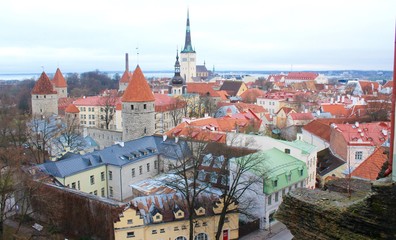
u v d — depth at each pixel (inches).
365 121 3614.7
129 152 2682.1
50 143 3442.4
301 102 6043.3
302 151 2375.7
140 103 3272.6
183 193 1808.6
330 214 612.4
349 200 642.8
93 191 2507.4
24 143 3528.5
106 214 1876.2
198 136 2824.8
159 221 1807.3
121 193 2544.3
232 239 1972.2
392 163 565.9
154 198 1920.5
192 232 1761.8
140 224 1760.6
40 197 2012.8
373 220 559.8
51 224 2094.0
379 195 554.3
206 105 5418.3
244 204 2054.6
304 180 2372.0
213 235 1925.4
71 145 3166.8
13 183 2057.1
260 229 2103.8
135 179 2655.0
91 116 5590.6
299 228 655.8
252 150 2338.8
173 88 6471.5
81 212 1980.8
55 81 6609.3
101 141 3814.0
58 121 4229.8
